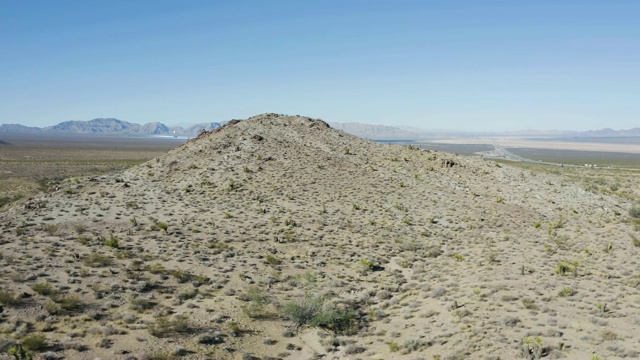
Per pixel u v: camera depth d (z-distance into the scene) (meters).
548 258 36.12
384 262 37.34
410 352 20.28
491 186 70.62
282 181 61.16
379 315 25.97
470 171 77.50
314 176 65.19
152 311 24.58
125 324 22.41
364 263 35.59
